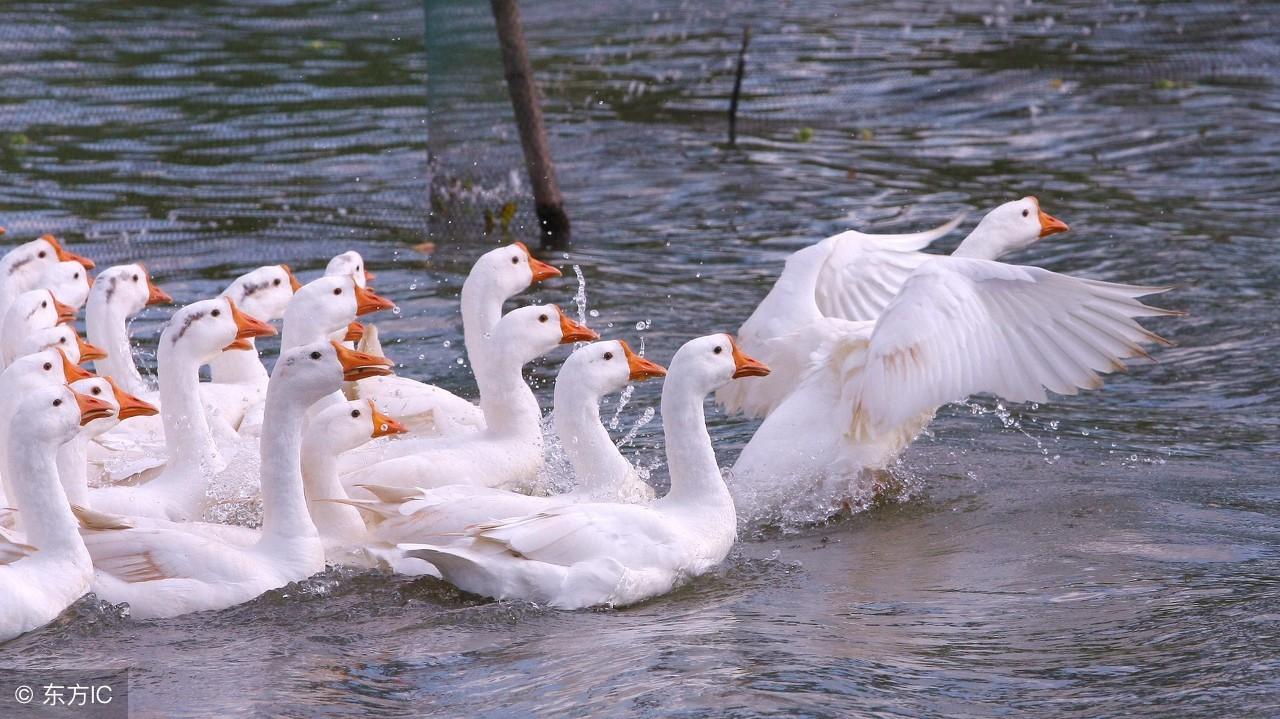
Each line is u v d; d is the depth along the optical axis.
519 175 21.36
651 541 9.91
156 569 9.52
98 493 10.92
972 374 11.21
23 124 26.19
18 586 9.08
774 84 31.58
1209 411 14.14
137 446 12.45
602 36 37.38
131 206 21.58
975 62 33.12
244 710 8.00
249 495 11.41
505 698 8.11
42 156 24.19
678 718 7.71
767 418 12.09
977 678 8.26
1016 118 28.19
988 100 29.69
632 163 25.47
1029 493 11.97
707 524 10.41
